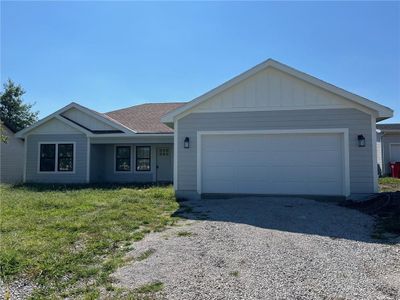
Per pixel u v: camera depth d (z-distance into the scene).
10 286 4.38
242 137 11.95
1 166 22.77
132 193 12.88
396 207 8.96
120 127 18.41
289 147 11.66
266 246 5.87
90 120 19.17
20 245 5.89
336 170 11.31
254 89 11.80
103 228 7.19
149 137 18.58
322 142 11.44
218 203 10.70
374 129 11.02
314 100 11.41
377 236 6.59
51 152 18.97
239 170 11.92
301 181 11.53
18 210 9.38
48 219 8.13
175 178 12.09
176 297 3.92
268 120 11.67
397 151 23.73
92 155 18.94
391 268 4.80
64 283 4.44
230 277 4.48
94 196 12.07
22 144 24.62
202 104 12.09
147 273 4.68
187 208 9.84
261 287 4.16
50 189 15.58
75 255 5.45
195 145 12.07
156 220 8.13
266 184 11.75
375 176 10.92
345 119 11.20
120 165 20.33
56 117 18.84
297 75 11.41
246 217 8.38
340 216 8.41
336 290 4.05
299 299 3.83
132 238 6.51
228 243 6.07
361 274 4.57
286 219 8.09
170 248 5.79
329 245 5.95
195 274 4.60
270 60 11.52
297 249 5.70
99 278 4.57
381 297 3.86
